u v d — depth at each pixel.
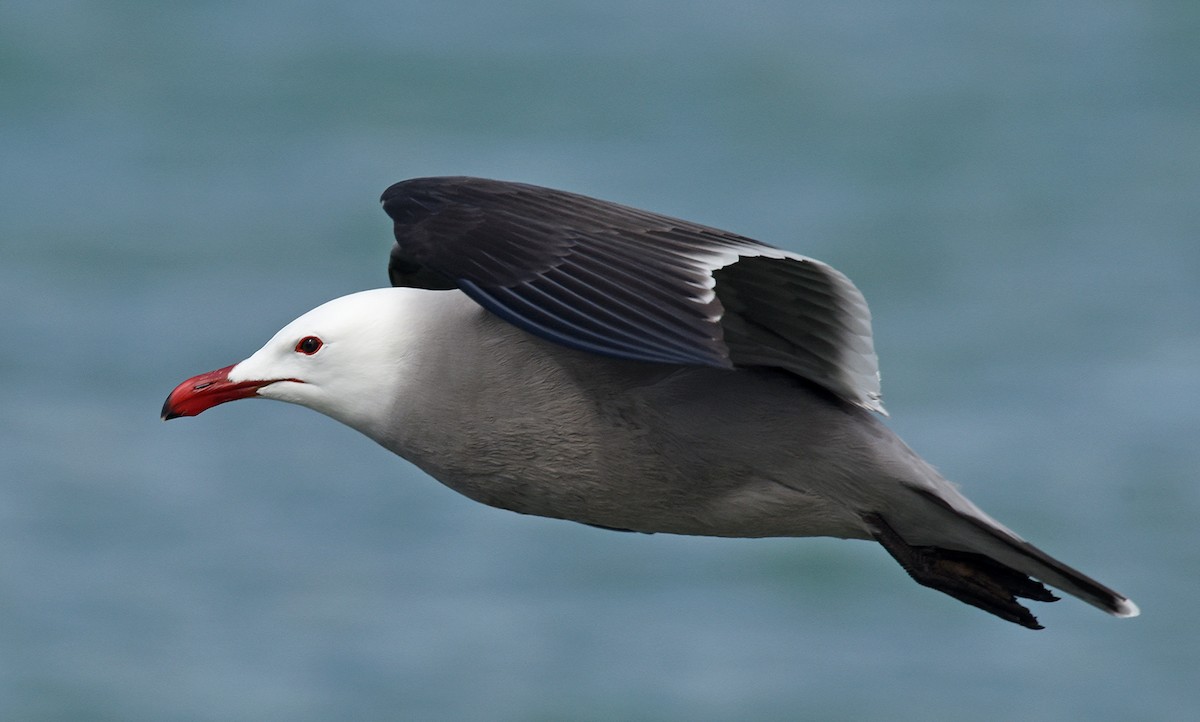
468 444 5.61
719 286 5.29
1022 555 5.26
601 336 4.73
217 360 18.31
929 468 5.50
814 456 5.48
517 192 5.24
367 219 22.67
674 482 5.59
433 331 5.64
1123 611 5.14
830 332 5.31
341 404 5.75
